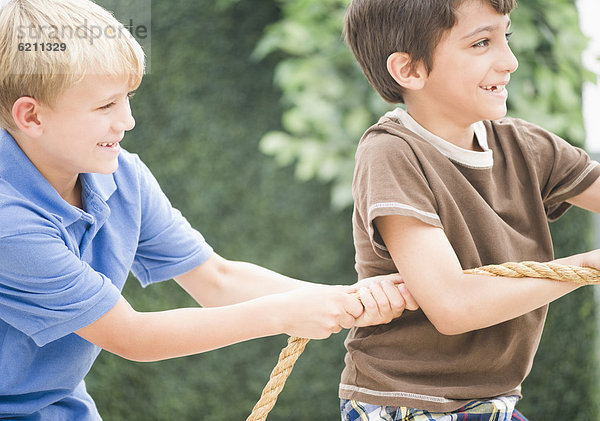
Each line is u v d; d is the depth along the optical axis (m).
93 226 1.77
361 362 1.85
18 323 1.67
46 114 1.62
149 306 3.77
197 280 2.09
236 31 3.80
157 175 3.80
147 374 3.80
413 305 1.76
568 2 3.60
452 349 1.82
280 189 3.80
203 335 1.72
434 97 1.82
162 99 3.79
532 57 3.54
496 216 1.81
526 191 1.88
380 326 1.86
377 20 1.87
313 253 3.79
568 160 1.92
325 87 3.64
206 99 3.79
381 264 1.87
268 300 1.78
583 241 3.65
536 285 1.68
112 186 1.84
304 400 3.81
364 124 3.63
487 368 1.82
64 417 1.85
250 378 3.80
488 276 1.70
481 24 1.74
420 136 1.83
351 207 3.78
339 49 3.70
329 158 3.57
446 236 1.77
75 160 1.67
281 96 3.80
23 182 1.68
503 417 1.80
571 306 3.71
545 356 3.67
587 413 3.78
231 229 3.80
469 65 1.76
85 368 1.85
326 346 3.80
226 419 3.80
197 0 3.78
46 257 1.61
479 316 1.68
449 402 1.79
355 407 1.86
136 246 1.88
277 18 3.80
